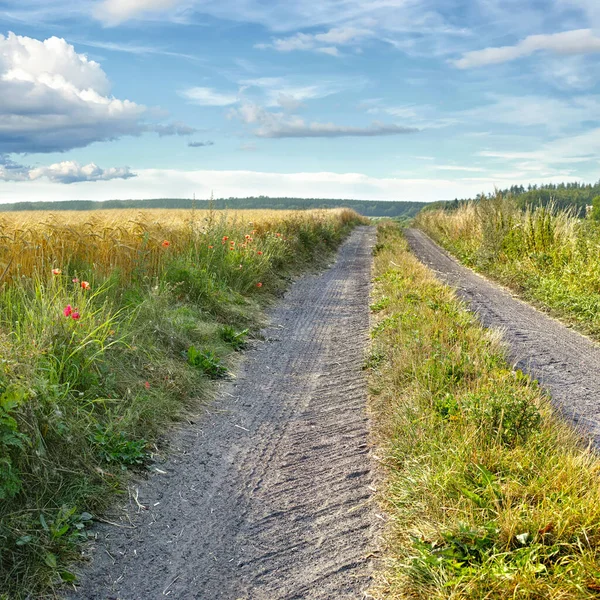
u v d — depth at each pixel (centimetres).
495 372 566
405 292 1108
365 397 614
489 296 1302
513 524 306
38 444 369
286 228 1927
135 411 500
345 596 305
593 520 309
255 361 755
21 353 433
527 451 393
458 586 281
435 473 384
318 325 988
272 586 317
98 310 617
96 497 381
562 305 1107
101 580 316
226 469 458
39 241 785
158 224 1079
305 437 520
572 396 602
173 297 873
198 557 343
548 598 265
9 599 286
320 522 379
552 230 1606
